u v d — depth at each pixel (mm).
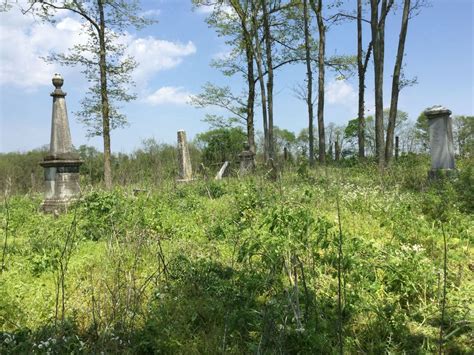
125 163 16953
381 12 18469
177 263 4949
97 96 18625
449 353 3312
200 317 3900
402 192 10844
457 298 3961
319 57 22344
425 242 6094
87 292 4551
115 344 3355
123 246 5902
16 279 5496
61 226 8430
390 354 3229
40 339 3533
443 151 12594
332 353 3209
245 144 22328
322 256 4941
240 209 7891
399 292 4191
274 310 3471
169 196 11453
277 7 25031
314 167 18891
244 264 4875
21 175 21328
